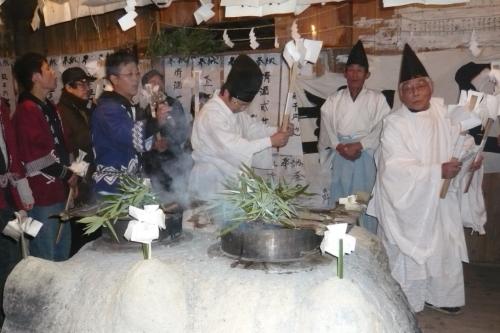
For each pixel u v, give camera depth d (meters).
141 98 4.32
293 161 5.22
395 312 1.96
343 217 2.25
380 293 1.98
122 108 3.14
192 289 1.91
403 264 3.74
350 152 4.39
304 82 5.12
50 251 3.54
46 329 2.04
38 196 3.46
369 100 4.46
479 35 4.68
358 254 2.24
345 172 4.47
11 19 5.91
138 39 5.41
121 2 3.24
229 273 1.93
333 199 4.58
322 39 5.05
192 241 2.35
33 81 3.51
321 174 4.85
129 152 3.19
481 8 4.64
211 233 2.47
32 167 3.42
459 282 3.72
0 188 3.28
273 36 5.10
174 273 1.88
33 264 2.19
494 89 3.50
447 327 3.59
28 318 2.10
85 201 3.82
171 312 1.81
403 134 3.63
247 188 2.20
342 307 1.62
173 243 2.30
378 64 4.97
